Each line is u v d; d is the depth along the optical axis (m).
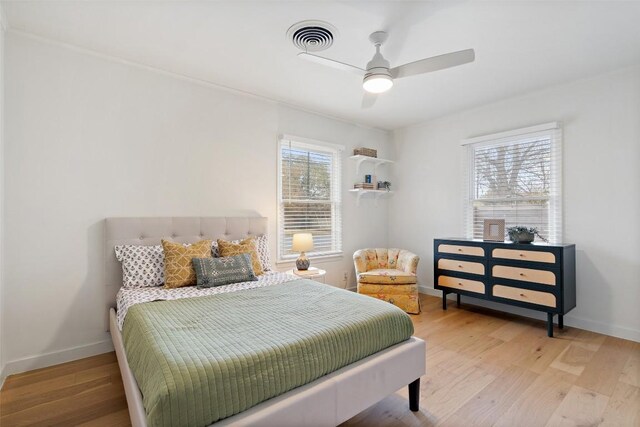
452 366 2.39
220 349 1.37
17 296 2.28
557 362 2.45
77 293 2.51
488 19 2.10
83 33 2.30
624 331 2.89
